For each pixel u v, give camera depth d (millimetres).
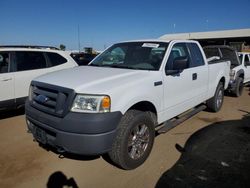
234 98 9133
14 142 4793
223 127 5676
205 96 5926
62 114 3271
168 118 4570
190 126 5746
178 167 3875
